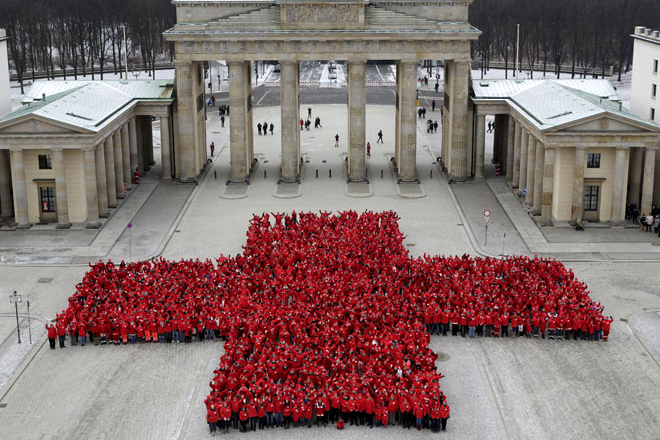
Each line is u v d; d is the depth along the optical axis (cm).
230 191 12356
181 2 12362
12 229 10488
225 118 19562
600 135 10156
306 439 5991
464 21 12475
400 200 11931
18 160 10275
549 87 12262
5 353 7275
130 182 12381
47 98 12181
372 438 5988
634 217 10688
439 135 16962
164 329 7406
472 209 11419
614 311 8106
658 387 6656
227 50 12275
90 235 10319
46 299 8456
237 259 8750
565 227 10525
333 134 17162
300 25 12156
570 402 6450
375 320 7288
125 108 11888
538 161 10731
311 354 6612
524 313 7562
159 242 10150
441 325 7606
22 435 6025
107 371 6962
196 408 6394
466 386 6712
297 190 12406
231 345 6819
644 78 12200
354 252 8844
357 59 12281
